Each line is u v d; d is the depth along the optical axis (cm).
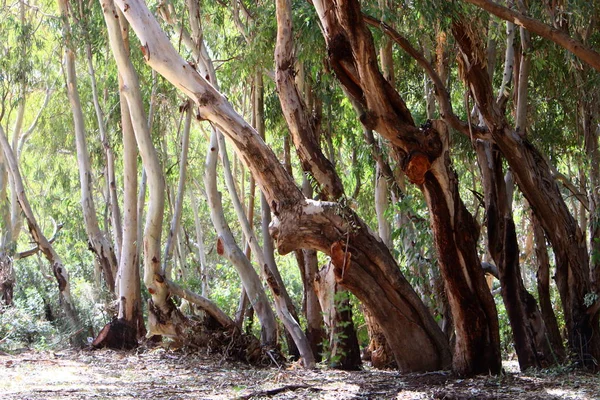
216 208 1312
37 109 2420
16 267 2372
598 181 1088
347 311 1116
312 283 1247
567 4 985
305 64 1298
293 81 996
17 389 846
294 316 1259
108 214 2128
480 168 1030
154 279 1241
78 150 1739
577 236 981
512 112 1250
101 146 2058
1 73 1797
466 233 847
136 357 1250
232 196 1299
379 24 862
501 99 1016
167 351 1291
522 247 2191
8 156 1736
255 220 2575
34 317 1631
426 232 1028
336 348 1108
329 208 882
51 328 1543
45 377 973
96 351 1361
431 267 1097
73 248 2958
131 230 1467
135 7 892
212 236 3181
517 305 1006
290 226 880
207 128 2167
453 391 769
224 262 2997
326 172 984
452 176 827
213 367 1119
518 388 784
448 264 859
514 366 1219
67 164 2527
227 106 893
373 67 784
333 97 1445
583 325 978
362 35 775
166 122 1808
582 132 1317
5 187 2133
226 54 1691
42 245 1691
